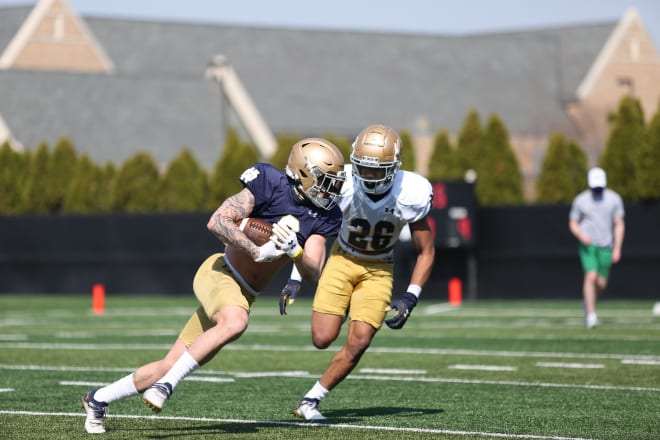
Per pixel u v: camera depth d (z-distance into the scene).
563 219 65.31
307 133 143.12
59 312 57.44
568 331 42.62
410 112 149.38
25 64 138.38
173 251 71.25
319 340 21.28
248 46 155.75
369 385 26.80
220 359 32.88
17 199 89.06
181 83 135.38
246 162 84.69
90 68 142.50
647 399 24.14
